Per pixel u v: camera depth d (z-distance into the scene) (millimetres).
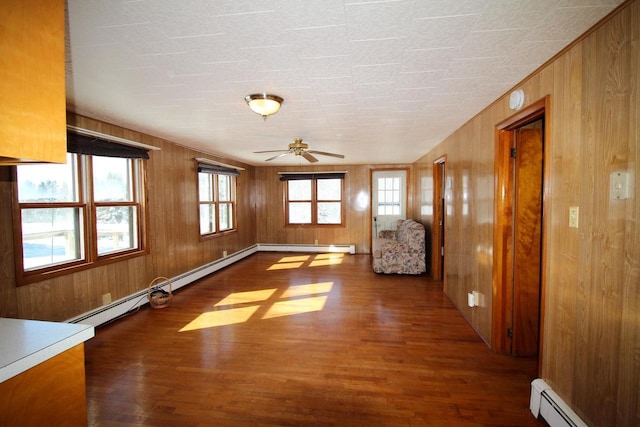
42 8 982
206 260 5418
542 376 1946
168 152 4414
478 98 2541
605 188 1419
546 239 1901
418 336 2975
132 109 2836
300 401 2029
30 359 1010
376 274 5445
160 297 3811
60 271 2850
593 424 1507
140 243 3887
